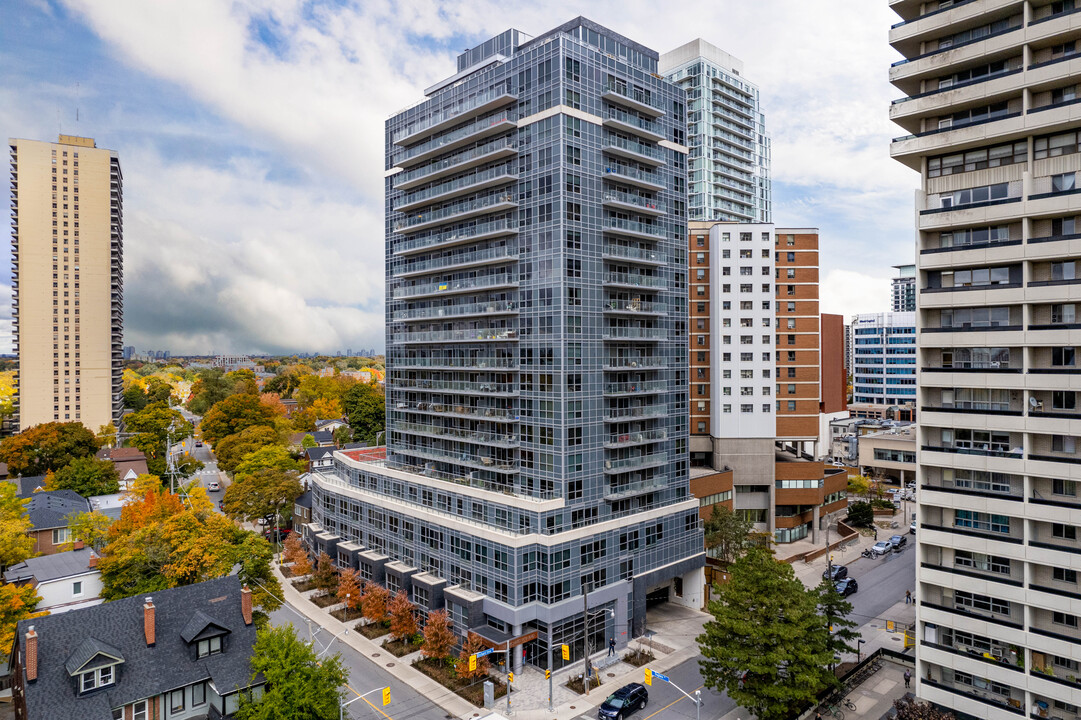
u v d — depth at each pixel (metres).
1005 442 41.47
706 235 90.62
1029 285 40.19
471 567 57.22
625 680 50.66
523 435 59.59
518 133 60.50
